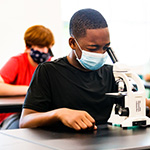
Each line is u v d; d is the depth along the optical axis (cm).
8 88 280
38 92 163
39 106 160
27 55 290
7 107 231
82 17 156
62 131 134
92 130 136
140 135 124
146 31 520
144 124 144
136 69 519
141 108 144
